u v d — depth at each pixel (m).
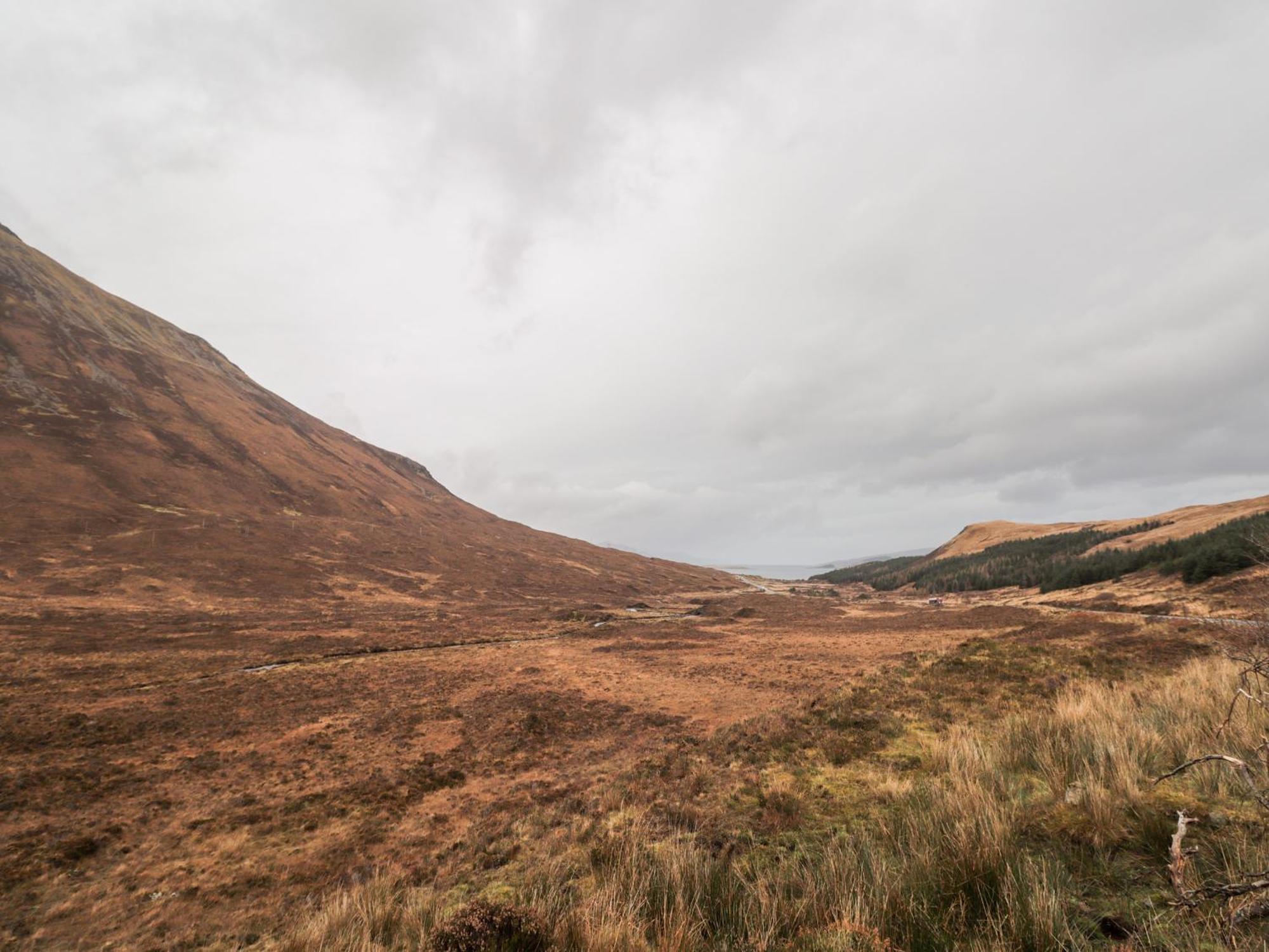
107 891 11.23
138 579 60.53
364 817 14.73
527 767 18.45
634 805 9.34
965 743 8.05
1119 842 4.09
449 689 31.20
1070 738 7.16
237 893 10.98
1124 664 16.31
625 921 4.16
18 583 52.56
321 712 26.16
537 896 5.29
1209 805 4.39
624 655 43.50
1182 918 2.86
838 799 7.32
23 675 29.30
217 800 16.09
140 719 23.83
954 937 3.29
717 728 20.64
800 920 3.92
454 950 4.05
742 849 5.99
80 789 16.48
